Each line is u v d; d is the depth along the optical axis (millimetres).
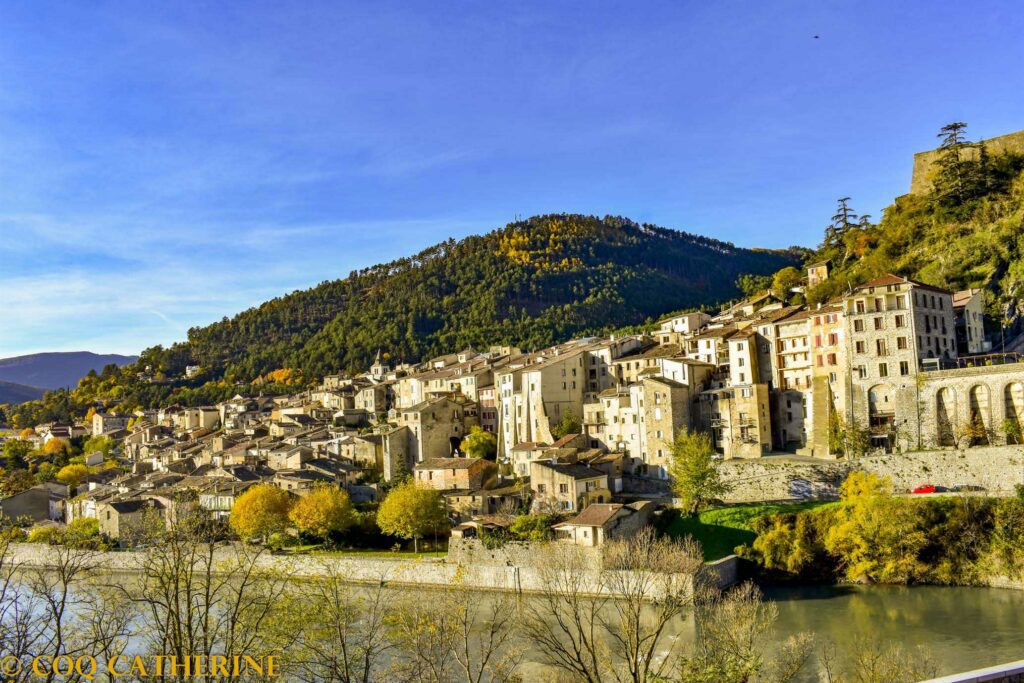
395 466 174625
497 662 72438
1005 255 150750
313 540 138750
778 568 110312
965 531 103312
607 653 77688
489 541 115312
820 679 71812
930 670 65250
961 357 132375
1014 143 182500
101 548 127188
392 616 68188
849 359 136375
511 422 175500
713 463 135875
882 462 122875
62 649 62094
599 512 116750
